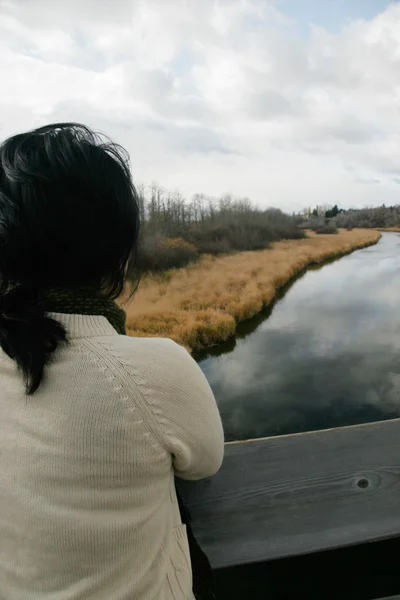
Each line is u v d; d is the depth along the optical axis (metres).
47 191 0.47
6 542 0.50
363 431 1.01
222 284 18.09
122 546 0.48
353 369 9.78
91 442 0.46
